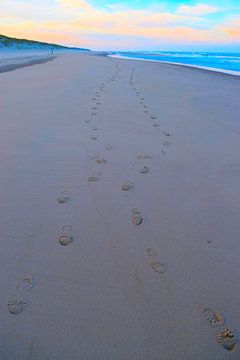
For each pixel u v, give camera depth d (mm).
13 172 3512
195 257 2373
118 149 4340
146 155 4203
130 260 2320
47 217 2771
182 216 2877
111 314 1888
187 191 3316
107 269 2229
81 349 1691
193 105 7691
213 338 1774
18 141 4379
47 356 1649
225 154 4402
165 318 1876
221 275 2213
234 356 1690
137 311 1913
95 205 2986
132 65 22422
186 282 2141
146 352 1688
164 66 24250
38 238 2506
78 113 5938
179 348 1715
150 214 2887
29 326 1797
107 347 1705
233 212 2961
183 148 4559
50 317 1856
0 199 2994
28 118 5449
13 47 77500
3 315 1854
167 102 7801
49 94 7461
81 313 1888
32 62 22047
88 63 20844
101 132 4977
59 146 4301
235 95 9867
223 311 1939
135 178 3545
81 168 3695
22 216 2766
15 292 2010
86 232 2604
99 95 7797
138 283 2117
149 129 5348
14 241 2457
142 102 7500
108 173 3623
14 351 1663
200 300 2008
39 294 2004
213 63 35906
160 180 3529
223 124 5984
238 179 3641
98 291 2043
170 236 2600
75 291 2037
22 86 8797
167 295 2033
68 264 2258
